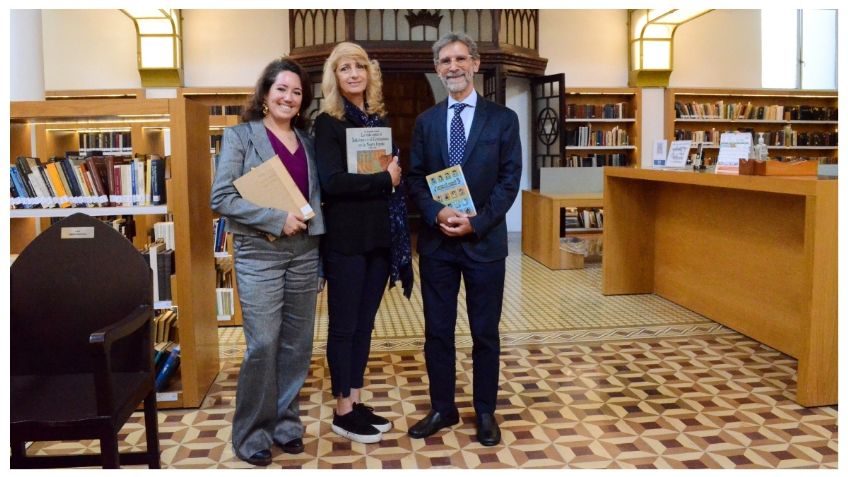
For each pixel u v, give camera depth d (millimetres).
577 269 7910
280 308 2900
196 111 3652
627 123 12188
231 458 2982
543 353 4559
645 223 6375
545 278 7363
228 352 4633
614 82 12133
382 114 3070
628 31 12047
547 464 2904
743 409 3525
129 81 11219
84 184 3502
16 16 4539
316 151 2908
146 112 3412
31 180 3461
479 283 3072
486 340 3123
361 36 10289
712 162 12367
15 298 2605
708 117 12180
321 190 2980
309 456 2996
